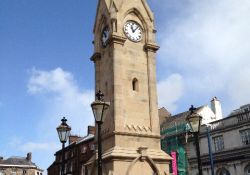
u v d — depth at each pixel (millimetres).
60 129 24500
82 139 80312
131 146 32219
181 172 55438
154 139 33812
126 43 35719
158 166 32375
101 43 38156
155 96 35500
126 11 36531
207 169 52844
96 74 37562
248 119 48906
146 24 37594
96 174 33344
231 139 50750
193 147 56281
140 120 33938
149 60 36406
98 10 39438
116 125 32031
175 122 64188
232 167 49688
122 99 33312
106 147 33062
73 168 79062
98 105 19375
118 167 30281
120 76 33906
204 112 63531
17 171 112125
